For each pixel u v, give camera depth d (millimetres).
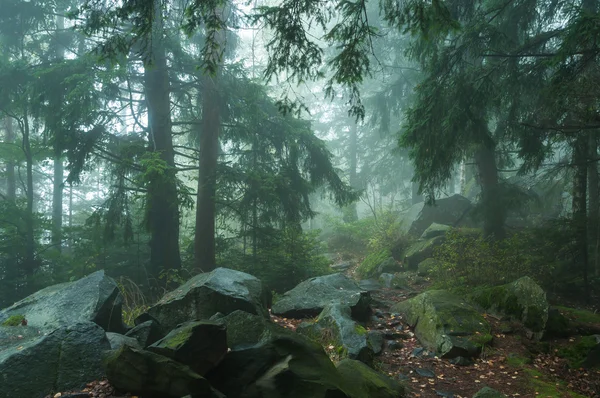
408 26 5168
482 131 9078
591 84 6730
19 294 11641
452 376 5805
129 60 11359
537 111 9016
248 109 12250
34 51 13680
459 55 8922
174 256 12172
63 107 10828
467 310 7355
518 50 8695
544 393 5215
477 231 13727
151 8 5102
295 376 3998
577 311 8148
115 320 6105
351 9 5172
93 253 12211
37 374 4012
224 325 4391
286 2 5207
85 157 11266
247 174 12312
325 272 12742
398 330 7566
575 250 9594
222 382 4168
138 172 12477
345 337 6121
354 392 4371
